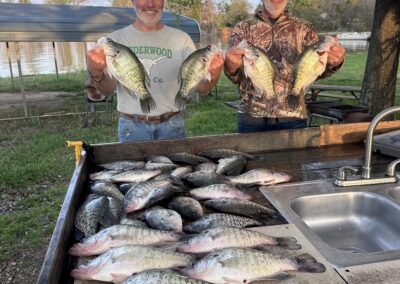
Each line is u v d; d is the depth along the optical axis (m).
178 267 1.36
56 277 1.26
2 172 5.57
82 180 2.19
